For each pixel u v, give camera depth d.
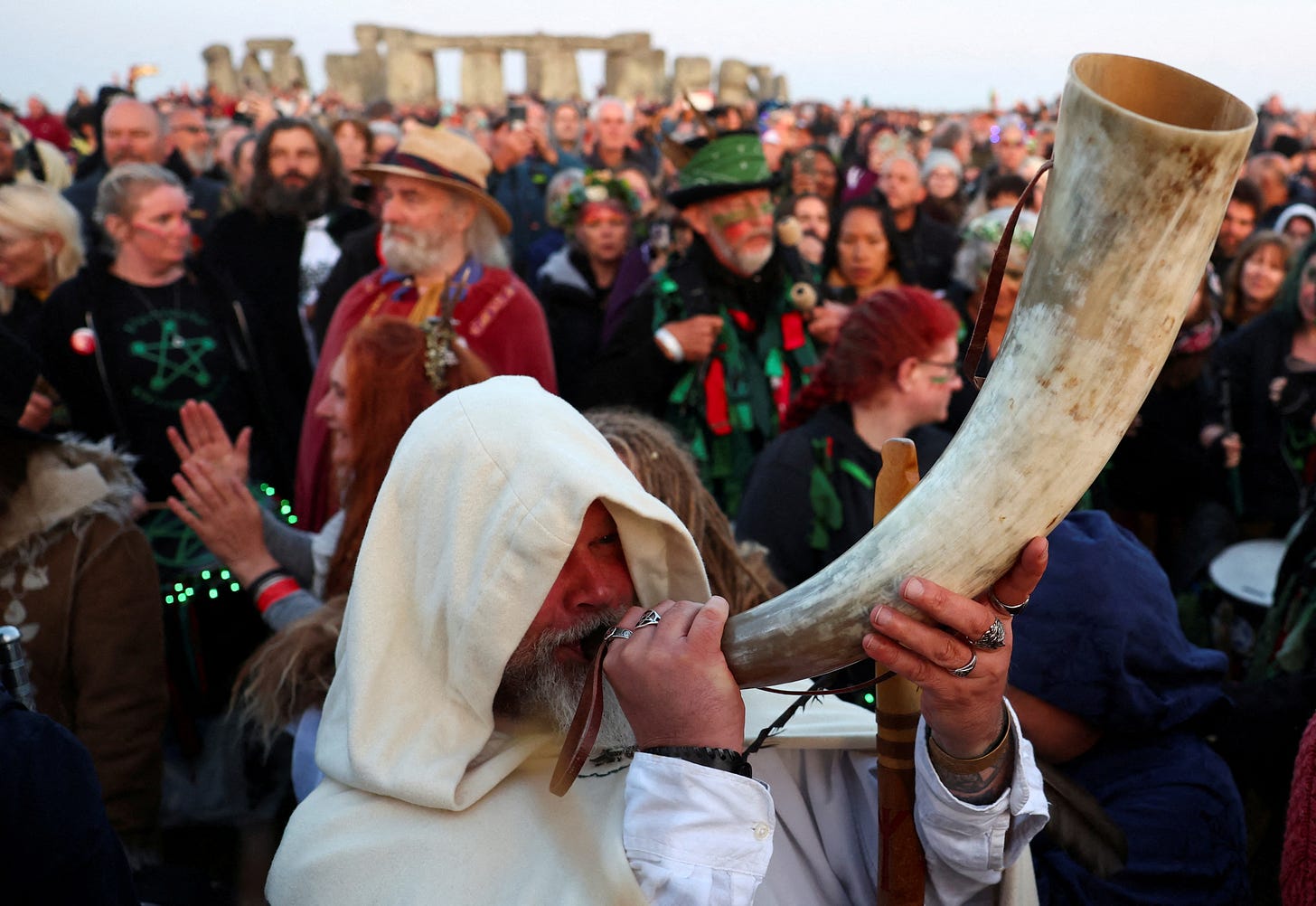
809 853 1.32
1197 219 0.75
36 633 2.11
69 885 1.11
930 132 14.50
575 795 1.21
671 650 1.06
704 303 3.44
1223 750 2.10
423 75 29.55
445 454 1.17
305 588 2.44
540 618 1.18
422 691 1.19
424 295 3.51
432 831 1.18
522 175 7.65
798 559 2.45
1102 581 1.58
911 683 1.18
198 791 2.55
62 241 3.83
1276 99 13.69
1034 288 0.81
